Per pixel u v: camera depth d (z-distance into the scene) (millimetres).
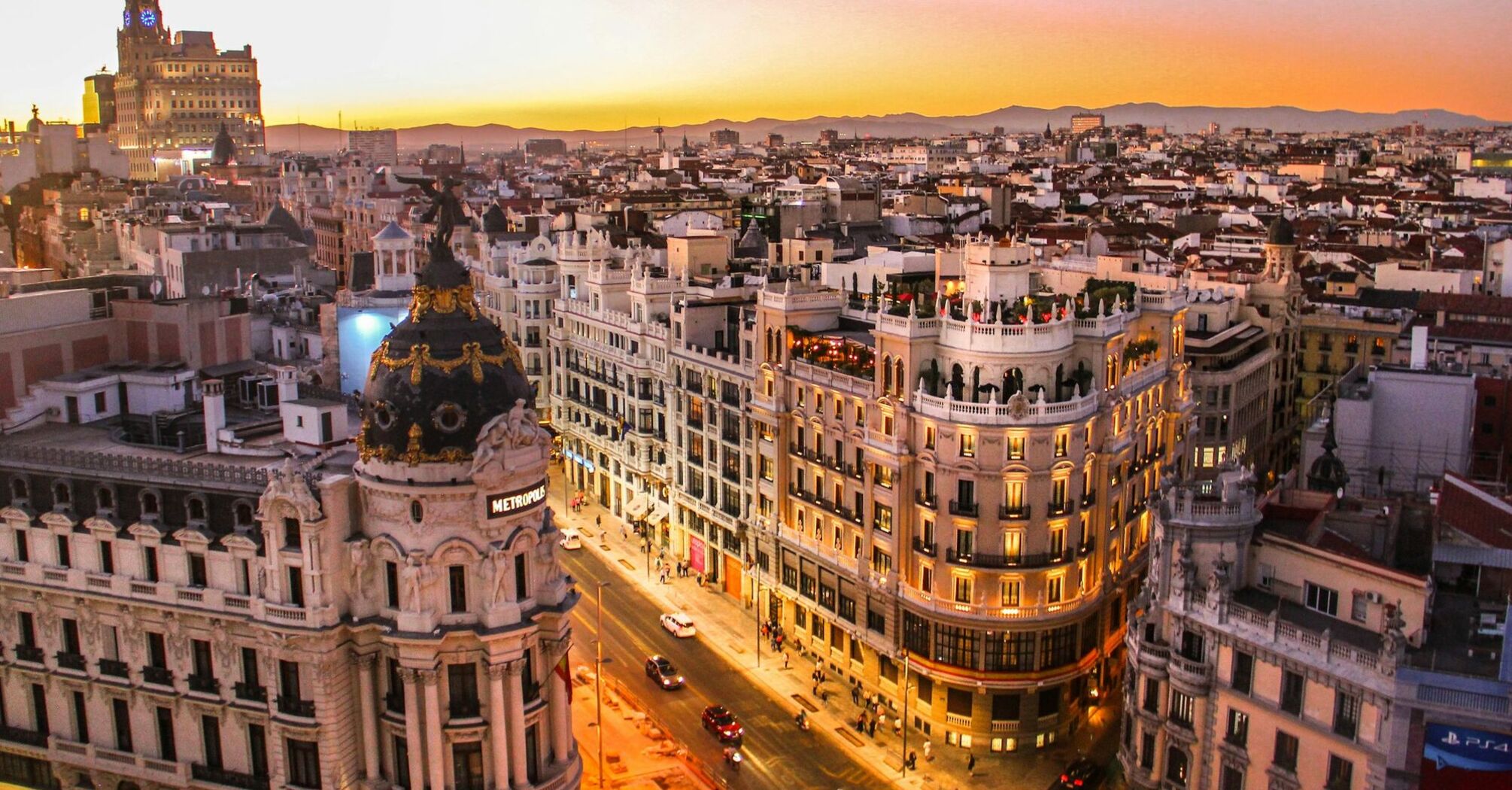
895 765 106250
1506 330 169500
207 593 83750
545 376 191125
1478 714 68312
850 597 119750
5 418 105938
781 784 102375
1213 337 159750
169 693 86375
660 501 157625
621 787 100625
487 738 82875
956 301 118875
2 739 91000
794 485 127562
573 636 129500
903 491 111438
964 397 107812
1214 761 81438
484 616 81688
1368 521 85938
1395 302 193500
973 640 108062
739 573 140125
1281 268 177750
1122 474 116000
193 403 110312
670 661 124875
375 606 83000
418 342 82250
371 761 84375
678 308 149125
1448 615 78875
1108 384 111625
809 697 118438
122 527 86125
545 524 85250
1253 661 78688
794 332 126000
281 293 179875
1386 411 125312
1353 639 76375
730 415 137875
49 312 115000
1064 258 182750
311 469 86438
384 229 162125
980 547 107000
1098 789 101688
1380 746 71188
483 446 79688
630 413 161500
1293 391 180250
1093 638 113688
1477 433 127250
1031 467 105625
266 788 85250
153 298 129250
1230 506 85000
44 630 89125
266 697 84000
